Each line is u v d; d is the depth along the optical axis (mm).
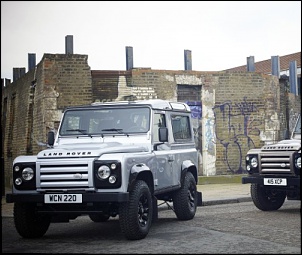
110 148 8469
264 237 8328
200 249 7477
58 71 17281
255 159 11273
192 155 11148
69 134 9578
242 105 19891
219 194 15391
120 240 8430
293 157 10680
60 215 8977
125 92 18250
